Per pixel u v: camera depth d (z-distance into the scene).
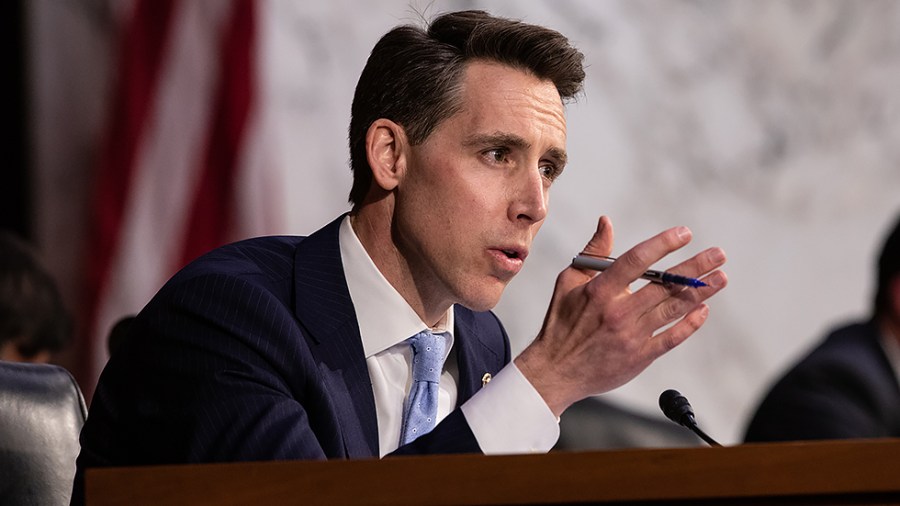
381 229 5.89
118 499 3.73
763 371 12.66
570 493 3.66
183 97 12.40
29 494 5.76
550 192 12.68
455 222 5.62
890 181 12.95
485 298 5.69
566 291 4.94
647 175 12.82
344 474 3.71
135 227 12.25
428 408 5.89
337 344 5.64
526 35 5.72
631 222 12.77
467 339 6.48
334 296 5.79
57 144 12.46
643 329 4.75
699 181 12.88
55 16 12.53
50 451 5.88
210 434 5.00
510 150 5.64
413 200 5.73
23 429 5.83
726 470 3.63
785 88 13.02
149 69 12.41
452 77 5.69
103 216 12.27
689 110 12.91
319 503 3.71
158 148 12.33
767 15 13.03
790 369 12.66
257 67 12.48
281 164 12.52
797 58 13.03
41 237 12.38
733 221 12.88
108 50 12.51
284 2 12.64
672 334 4.77
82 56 12.52
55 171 12.45
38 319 9.25
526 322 12.53
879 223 12.89
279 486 3.72
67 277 12.33
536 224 5.70
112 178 12.30
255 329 5.28
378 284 5.84
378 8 12.70
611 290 4.73
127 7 12.47
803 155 12.97
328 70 12.66
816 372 12.37
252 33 12.45
